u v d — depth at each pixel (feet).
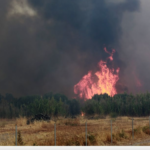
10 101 291.17
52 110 203.62
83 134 72.95
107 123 140.97
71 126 121.29
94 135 74.84
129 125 122.01
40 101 217.15
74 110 295.28
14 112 225.15
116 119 187.73
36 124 122.31
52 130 102.32
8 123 145.69
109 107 238.68
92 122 150.82
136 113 241.35
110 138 74.38
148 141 75.56
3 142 68.28
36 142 67.05
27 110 222.07
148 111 241.96
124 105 250.57
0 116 213.66
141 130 90.58
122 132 81.82
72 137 73.56
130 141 75.00
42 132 94.53
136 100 256.93
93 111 234.38
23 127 118.32
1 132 98.73
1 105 256.52
